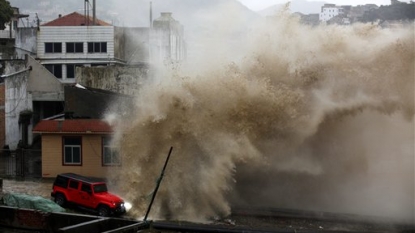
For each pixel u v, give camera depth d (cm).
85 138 3186
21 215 1027
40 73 4238
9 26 7931
